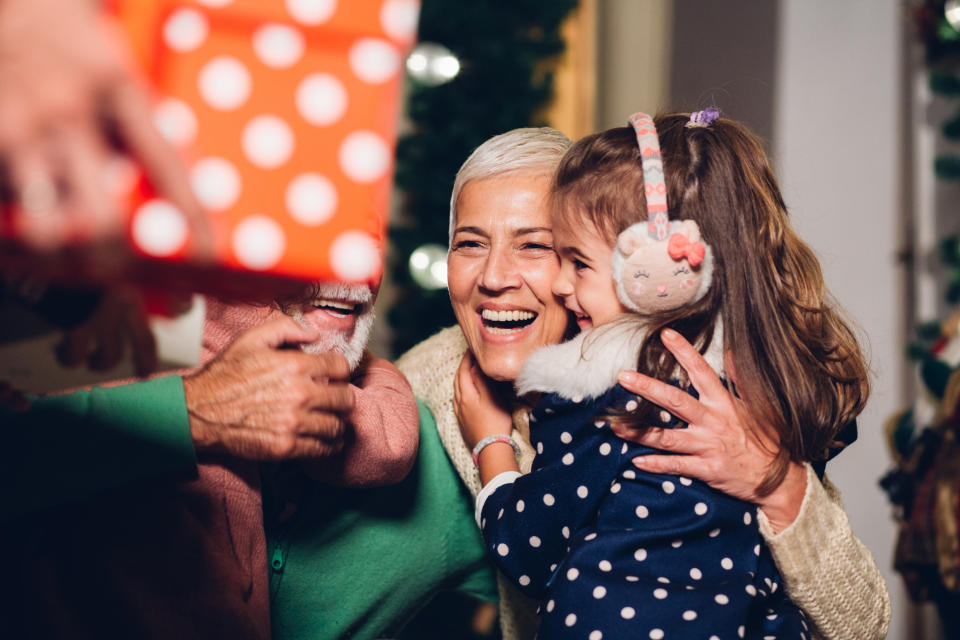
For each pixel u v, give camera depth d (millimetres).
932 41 2938
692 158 1006
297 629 1169
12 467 829
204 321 1054
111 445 863
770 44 3406
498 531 1026
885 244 3207
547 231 1131
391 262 3133
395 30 526
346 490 1200
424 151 3023
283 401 898
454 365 1310
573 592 907
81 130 399
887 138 3213
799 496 994
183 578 927
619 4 3947
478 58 3088
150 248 465
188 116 495
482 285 1145
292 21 511
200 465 972
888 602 1104
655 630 870
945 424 2217
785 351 997
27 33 391
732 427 974
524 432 1203
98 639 884
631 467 972
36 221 404
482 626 2232
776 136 3346
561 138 1194
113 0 479
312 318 1057
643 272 952
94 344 759
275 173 510
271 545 1136
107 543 905
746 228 1001
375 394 1140
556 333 1161
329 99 518
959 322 2404
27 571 859
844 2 3303
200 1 495
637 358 973
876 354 3205
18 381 1341
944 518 2174
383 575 1209
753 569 952
